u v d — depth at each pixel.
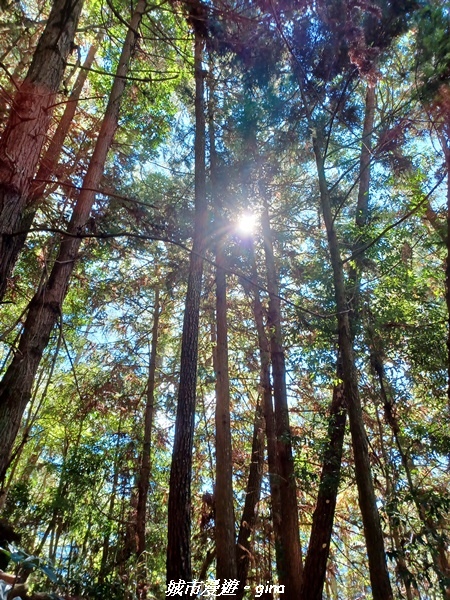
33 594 2.79
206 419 8.78
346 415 5.96
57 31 3.65
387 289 6.11
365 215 6.73
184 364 4.61
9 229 2.81
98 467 7.70
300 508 7.39
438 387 6.11
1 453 3.46
